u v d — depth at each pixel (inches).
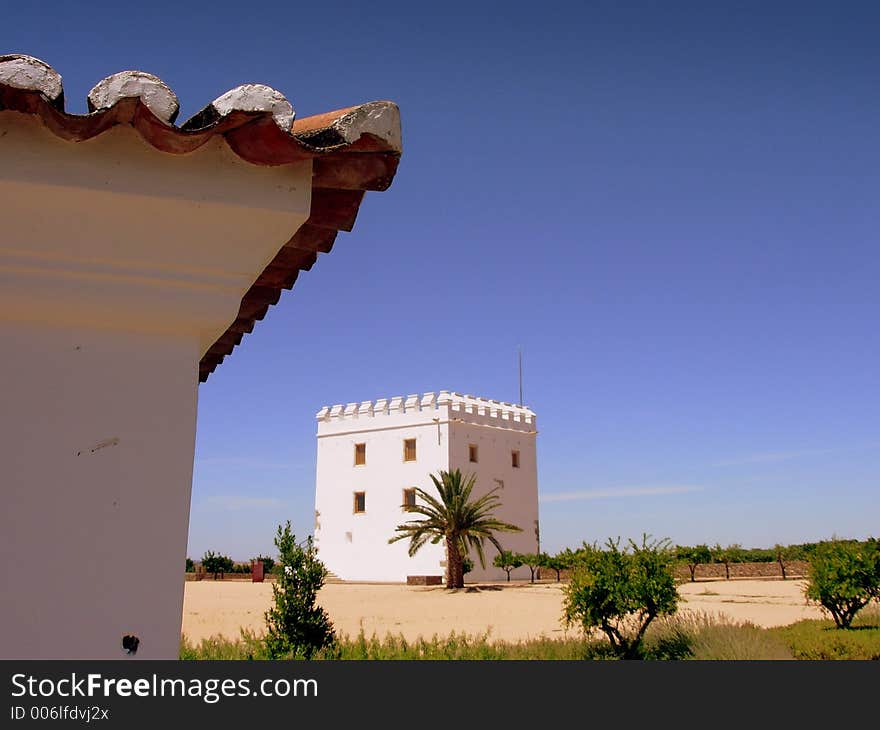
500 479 1659.7
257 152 82.7
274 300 141.3
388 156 87.0
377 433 1681.8
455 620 790.5
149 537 80.2
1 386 79.3
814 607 832.9
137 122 78.0
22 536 76.0
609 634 480.4
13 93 71.8
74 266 82.4
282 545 470.3
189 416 85.7
